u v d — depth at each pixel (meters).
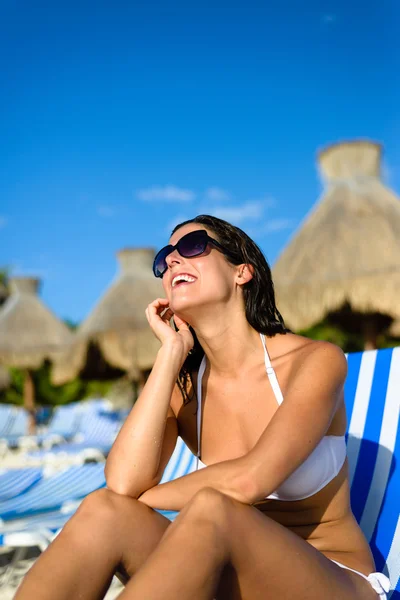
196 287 1.99
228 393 2.08
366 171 9.59
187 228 2.10
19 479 5.04
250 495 1.64
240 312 2.06
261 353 2.06
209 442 2.11
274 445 1.68
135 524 1.71
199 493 1.54
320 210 9.17
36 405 20.50
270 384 2.00
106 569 1.66
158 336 2.11
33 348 14.53
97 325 11.34
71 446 10.42
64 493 4.41
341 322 9.76
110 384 20.80
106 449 9.86
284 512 1.93
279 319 2.14
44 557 1.62
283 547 1.55
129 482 1.84
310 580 1.56
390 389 2.77
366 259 8.07
